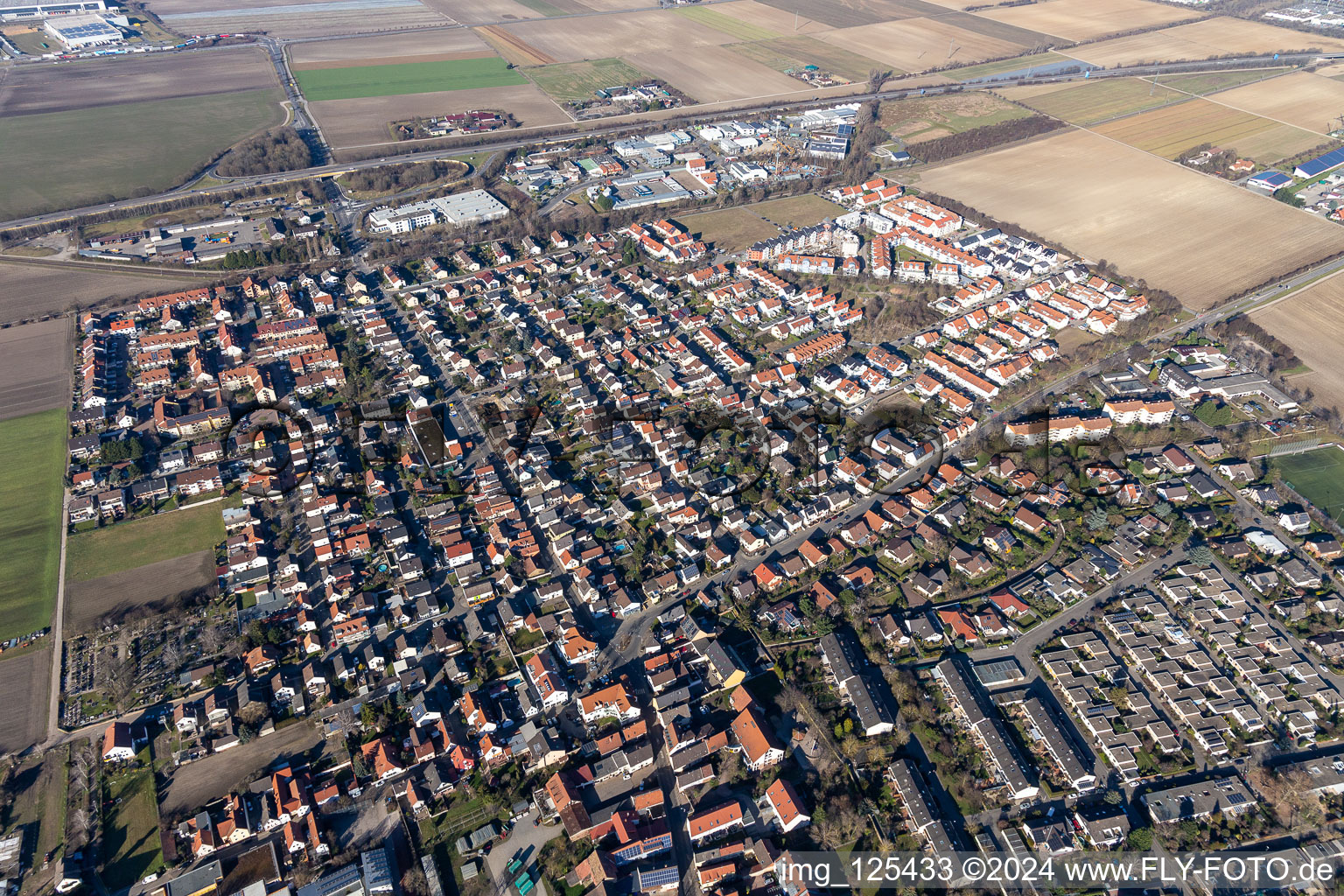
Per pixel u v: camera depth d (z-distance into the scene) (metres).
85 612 176.00
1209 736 151.50
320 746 153.25
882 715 154.25
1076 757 147.25
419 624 177.25
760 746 148.25
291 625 175.00
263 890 131.00
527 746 151.38
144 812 140.75
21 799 141.88
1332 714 155.38
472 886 131.62
